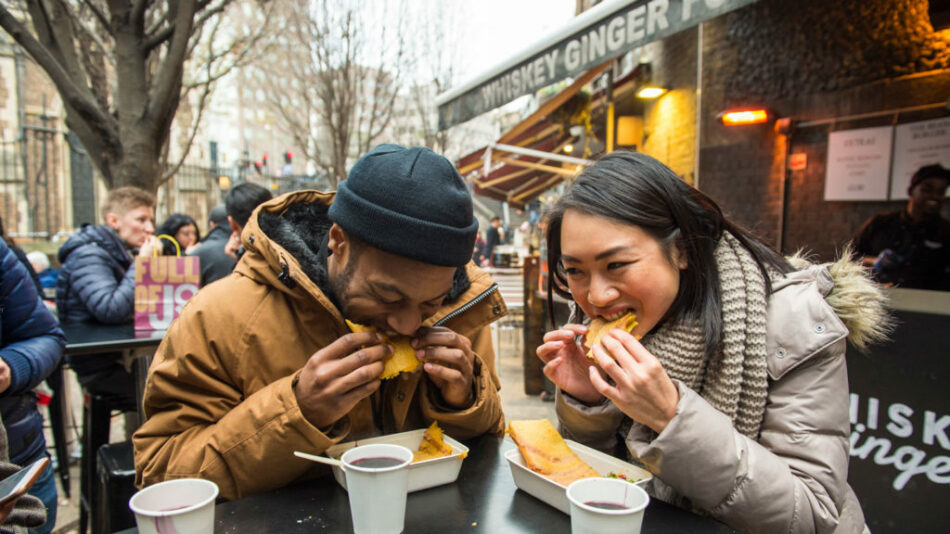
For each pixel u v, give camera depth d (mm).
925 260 5129
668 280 1353
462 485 1362
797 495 1214
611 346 1243
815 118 6059
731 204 7113
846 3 5641
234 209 3875
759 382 1363
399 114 16625
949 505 2432
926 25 5016
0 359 1882
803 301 1390
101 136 4633
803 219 6285
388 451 1226
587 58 3641
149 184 4773
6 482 1006
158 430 1430
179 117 16625
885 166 5484
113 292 3551
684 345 1421
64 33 4605
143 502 1020
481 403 1576
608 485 1082
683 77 8023
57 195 18812
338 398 1256
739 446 1223
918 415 2498
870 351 2621
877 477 2639
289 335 1496
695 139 7676
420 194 1197
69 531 3373
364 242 1243
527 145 10156
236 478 1323
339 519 1187
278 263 1446
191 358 1429
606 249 1317
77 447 4730
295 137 12773
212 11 5715
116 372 3381
